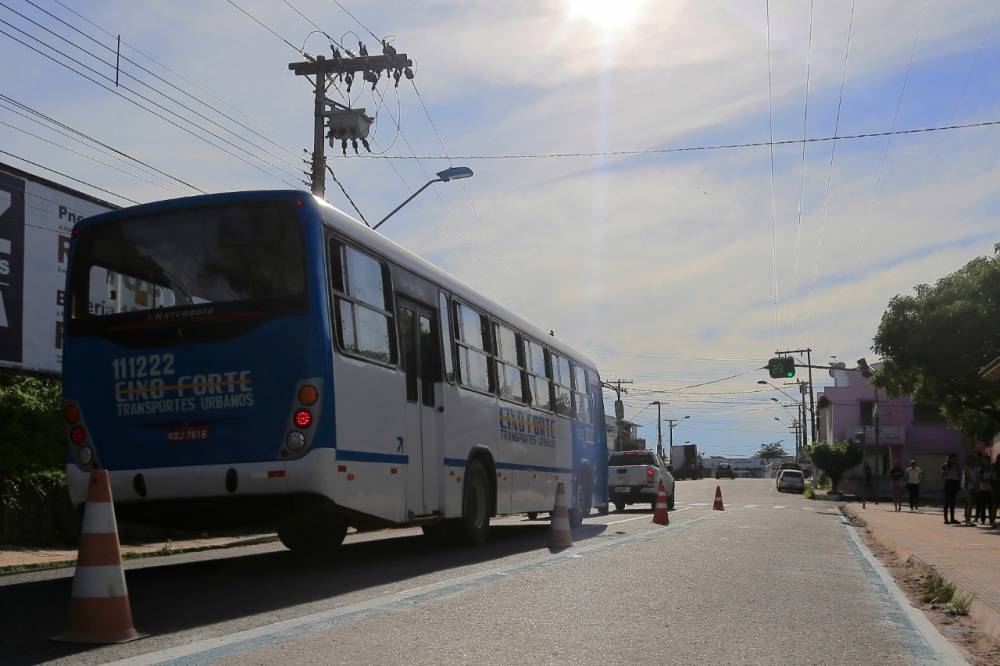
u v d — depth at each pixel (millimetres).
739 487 69375
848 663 6031
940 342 31828
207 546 13875
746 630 7016
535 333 16422
